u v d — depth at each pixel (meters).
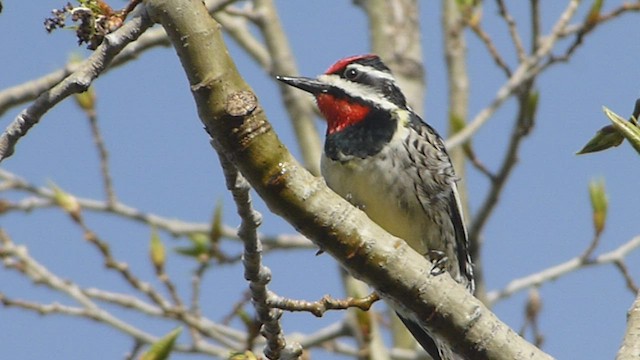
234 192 6.75
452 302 6.73
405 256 6.71
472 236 14.30
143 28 6.74
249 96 6.27
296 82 11.23
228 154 6.38
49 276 13.82
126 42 6.71
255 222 6.95
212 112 6.23
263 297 7.36
